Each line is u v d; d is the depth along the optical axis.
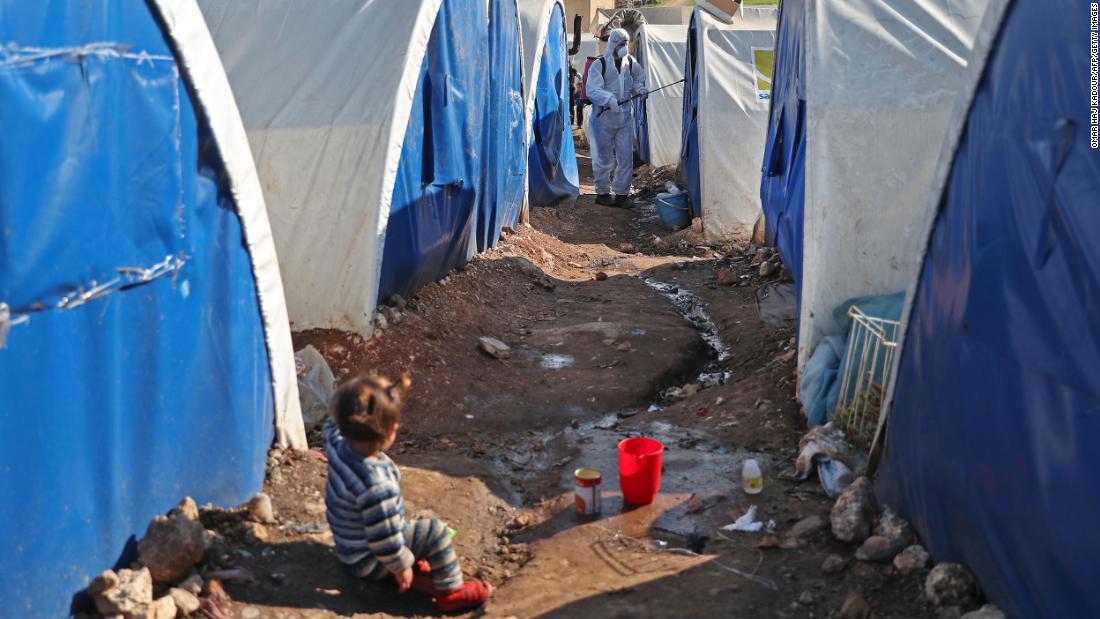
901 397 3.77
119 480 3.07
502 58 9.40
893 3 5.90
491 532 4.18
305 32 6.50
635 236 12.20
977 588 3.12
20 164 2.58
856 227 5.49
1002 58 3.05
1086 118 2.57
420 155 6.99
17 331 2.58
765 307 7.81
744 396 5.72
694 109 12.29
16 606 2.61
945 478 3.31
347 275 6.11
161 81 3.21
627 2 36.22
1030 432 2.76
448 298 7.43
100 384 2.95
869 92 5.58
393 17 6.42
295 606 3.23
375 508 3.25
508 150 10.07
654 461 4.29
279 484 4.08
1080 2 2.62
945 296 3.38
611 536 4.06
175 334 3.37
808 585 3.50
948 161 3.39
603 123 13.68
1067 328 2.60
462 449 5.14
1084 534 2.50
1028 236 2.82
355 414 3.25
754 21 11.59
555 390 6.14
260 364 4.06
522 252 9.75
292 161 6.12
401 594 3.47
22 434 2.61
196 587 3.14
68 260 2.77
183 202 3.37
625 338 7.14
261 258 3.96
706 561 3.74
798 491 4.41
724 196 11.16
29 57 2.61
